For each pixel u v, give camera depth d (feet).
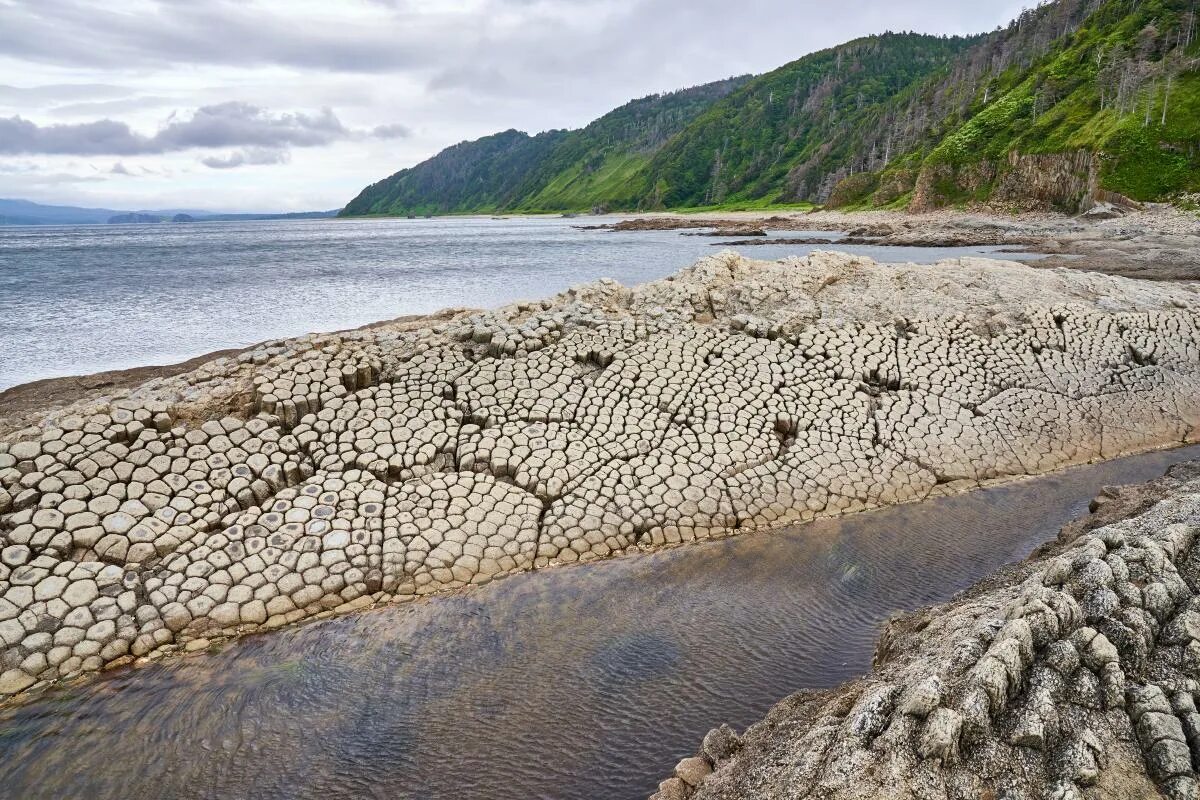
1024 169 198.70
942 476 35.86
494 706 20.88
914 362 42.29
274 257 193.57
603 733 19.75
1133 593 17.07
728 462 34.19
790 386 39.06
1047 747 14.05
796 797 13.82
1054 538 29.91
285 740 19.85
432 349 38.37
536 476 31.76
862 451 36.19
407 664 22.82
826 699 18.17
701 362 39.55
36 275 144.05
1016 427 39.47
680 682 21.72
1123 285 55.57
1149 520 21.03
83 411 31.48
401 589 26.61
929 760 13.66
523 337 39.52
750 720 20.07
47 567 24.81
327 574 26.53
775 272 49.75
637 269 138.00
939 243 167.12
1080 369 44.34
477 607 25.82
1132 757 14.01
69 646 22.98
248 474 29.50
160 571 25.63
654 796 16.65
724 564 28.71
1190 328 49.37
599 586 27.12
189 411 32.58
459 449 32.40
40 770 19.04
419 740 19.70
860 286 50.55
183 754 19.47
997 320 46.88
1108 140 179.42
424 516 29.25
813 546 30.09
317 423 32.40
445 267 152.87
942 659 16.28
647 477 32.73
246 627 24.62
